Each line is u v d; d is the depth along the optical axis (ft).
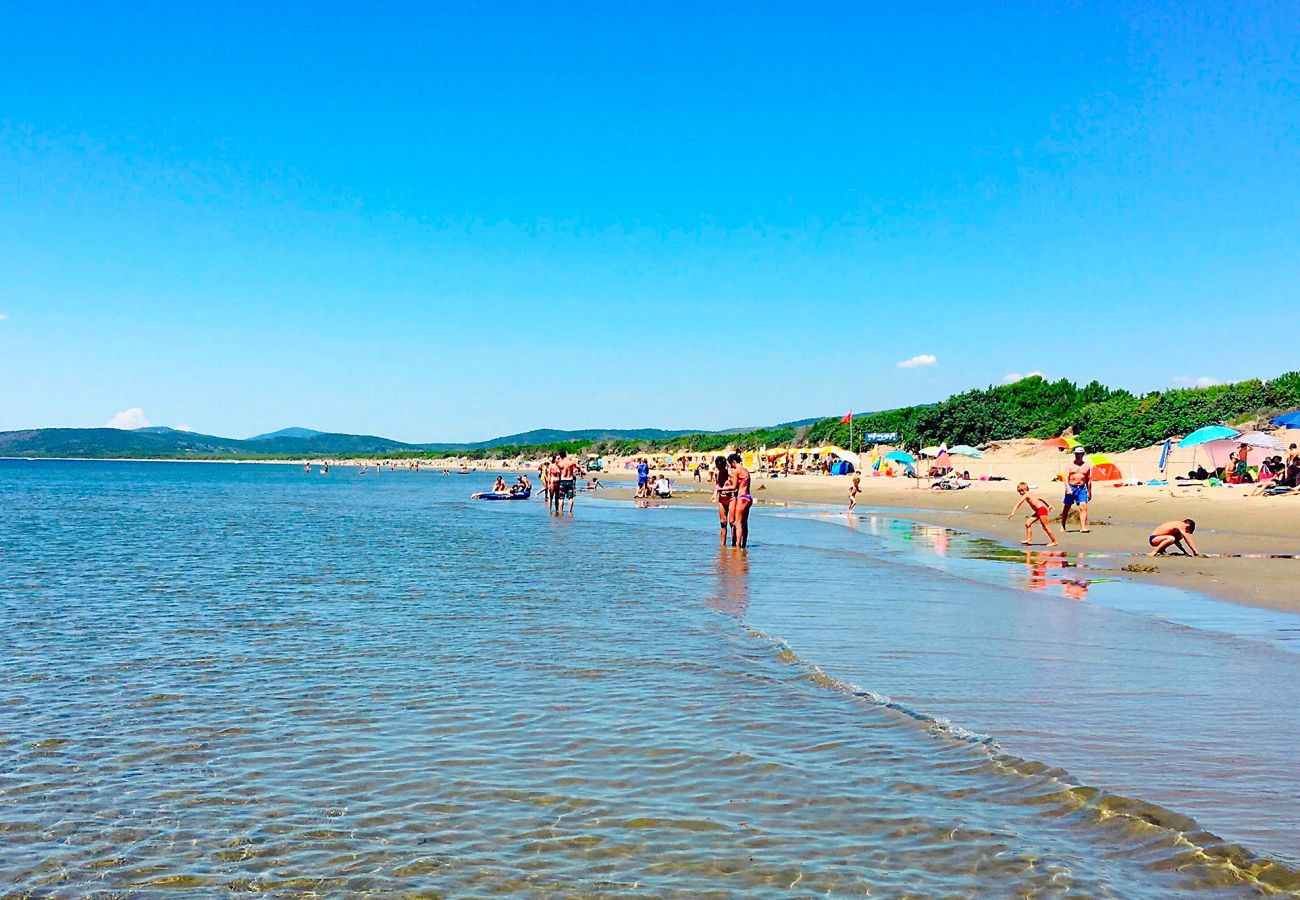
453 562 70.03
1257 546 72.59
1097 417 241.76
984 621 41.47
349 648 37.32
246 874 17.61
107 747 24.98
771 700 28.53
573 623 42.50
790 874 17.22
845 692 29.14
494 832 19.30
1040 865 17.28
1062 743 23.73
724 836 18.92
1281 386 207.72
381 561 71.26
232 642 38.78
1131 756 22.68
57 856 18.43
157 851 18.62
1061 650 34.96
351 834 19.31
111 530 107.86
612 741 24.90
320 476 504.84
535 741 25.04
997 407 289.74
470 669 33.37
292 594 53.06
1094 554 70.79
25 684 31.73
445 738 25.40
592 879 17.19
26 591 54.80
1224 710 26.53
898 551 75.61
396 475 535.19
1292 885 16.19
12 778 22.65
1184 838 18.01
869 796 20.76
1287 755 22.66
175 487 305.32
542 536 95.35
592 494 216.13
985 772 21.97
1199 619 41.68
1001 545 80.28
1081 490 90.33
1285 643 36.09
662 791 21.35
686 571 62.69
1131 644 36.04
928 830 18.94
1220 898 15.88
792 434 412.98
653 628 40.96
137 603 49.90
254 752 24.45
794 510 141.08
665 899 16.37
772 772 22.36
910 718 26.17
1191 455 171.01
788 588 53.31
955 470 200.75
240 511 153.99
